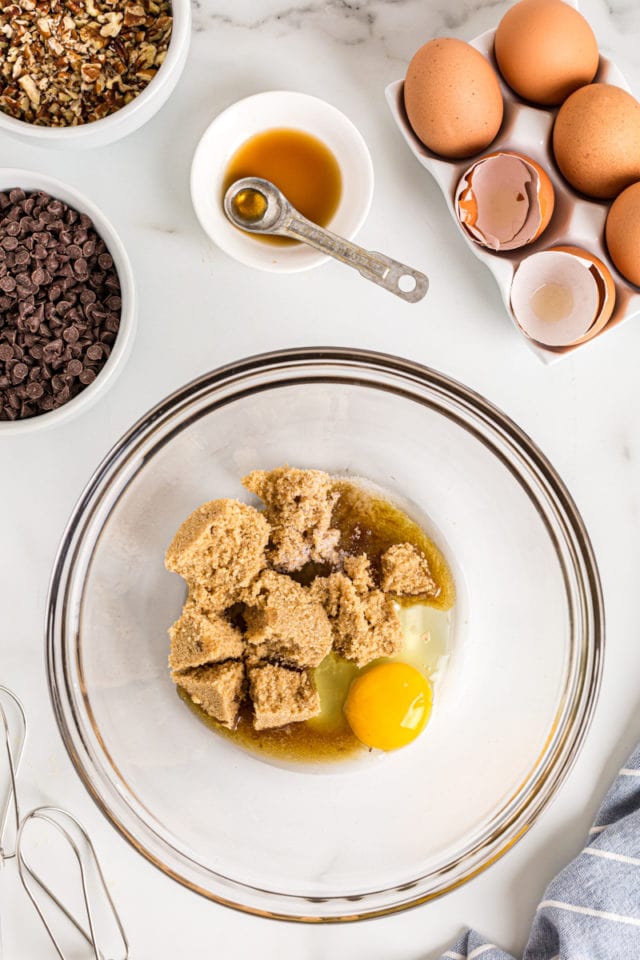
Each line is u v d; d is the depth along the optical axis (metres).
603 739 0.79
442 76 0.73
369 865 0.80
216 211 0.77
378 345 0.79
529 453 0.78
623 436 0.79
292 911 0.79
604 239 0.76
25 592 0.79
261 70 0.79
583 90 0.73
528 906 0.79
